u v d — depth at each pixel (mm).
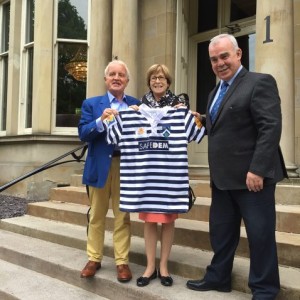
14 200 7539
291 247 3402
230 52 2984
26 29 9211
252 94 2848
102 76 7781
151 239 3443
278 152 2920
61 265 3973
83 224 5262
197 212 4555
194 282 3258
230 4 7535
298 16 5898
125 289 3344
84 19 8633
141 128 3322
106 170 3514
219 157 3006
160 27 7734
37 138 8008
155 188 3275
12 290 3732
